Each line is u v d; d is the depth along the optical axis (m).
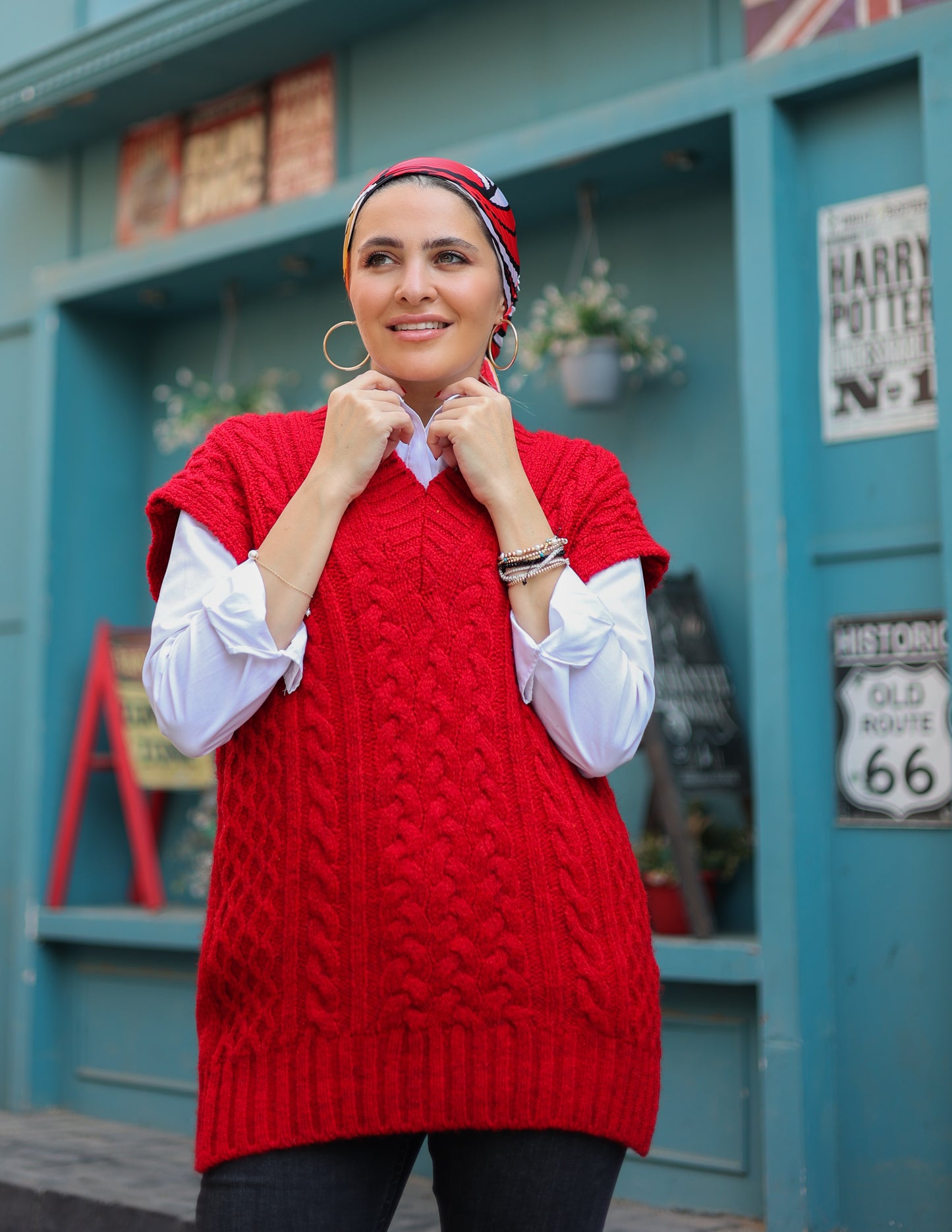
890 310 3.25
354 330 4.70
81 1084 4.72
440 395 1.48
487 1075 1.28
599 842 1.36
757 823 3.20
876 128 3.29
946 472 3.00
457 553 1.38
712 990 3.39
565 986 1.31
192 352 5.16
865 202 3.29
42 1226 3.52
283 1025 1.30
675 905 3.57
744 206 3.35
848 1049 3.17
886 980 3.13
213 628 1.31
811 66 3.27
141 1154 4.04
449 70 4.21
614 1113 1.32
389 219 1.44
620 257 4.03
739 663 3.73
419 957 1.28
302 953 1.30
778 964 3.14
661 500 3.90
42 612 4.92
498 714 1.34
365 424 1.35
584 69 3.88
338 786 1.31
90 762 4.79
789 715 3.19
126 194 5.05
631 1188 3.47
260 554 1.34
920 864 3.11
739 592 3.74
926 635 3.15
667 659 3.54
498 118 4.08
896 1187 3.06
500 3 4.09
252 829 1.34
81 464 5.08
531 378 4.19
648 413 3.94
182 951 4.48
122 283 4.83
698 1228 3.21
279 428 1.47
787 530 3.24
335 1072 1.28
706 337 3.85
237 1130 1.29
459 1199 1.32
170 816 5.05
